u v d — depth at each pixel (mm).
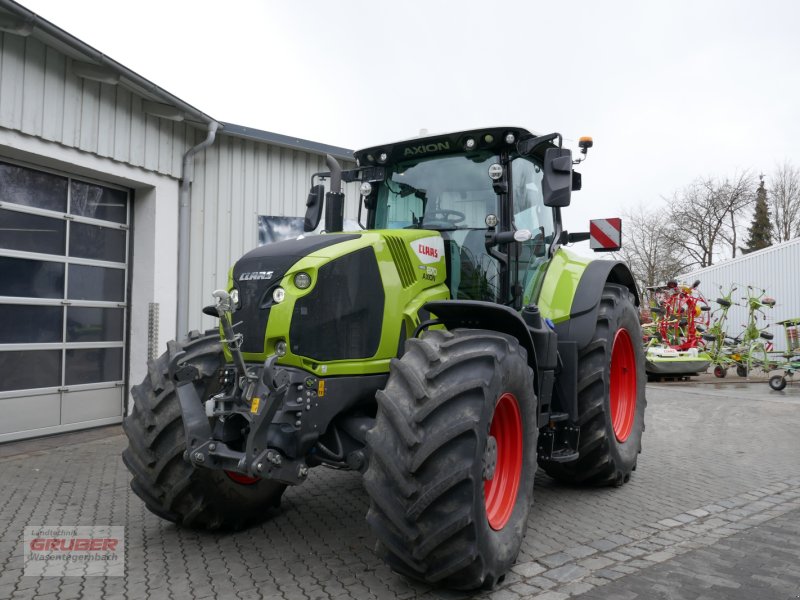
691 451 6316
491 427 3164
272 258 3248
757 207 46969
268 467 2850
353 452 3125
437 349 3002
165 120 7684
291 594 2891
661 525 3969
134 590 2941
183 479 3465
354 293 3264
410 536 2676
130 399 7668
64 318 6938
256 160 8617
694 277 23562
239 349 3027
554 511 4254
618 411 5121
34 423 6629
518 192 4211
